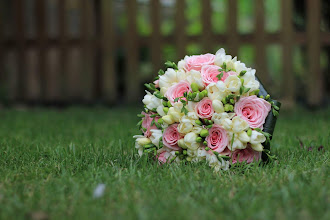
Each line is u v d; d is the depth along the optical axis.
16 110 6.83
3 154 3.08
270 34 6.86
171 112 2.62
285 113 6.22
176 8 7.04
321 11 7.22
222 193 2.04
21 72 7.64
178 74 2.72
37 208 1.88
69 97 7.59
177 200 1.95
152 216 1.71
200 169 2.48
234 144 2.56
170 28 10.73
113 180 2.30
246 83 2.66
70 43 7.47
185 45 7.05
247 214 1.73
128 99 7.33
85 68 7.46
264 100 2.65
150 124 2.74
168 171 2.46
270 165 2.65
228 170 2.52
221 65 2.73
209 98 2.60
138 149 2.85
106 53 7.35
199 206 1.85
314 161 2.73
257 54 6.90
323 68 7.92
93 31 7.52
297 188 2.09
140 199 1.98
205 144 2.60
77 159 2.87
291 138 3.71
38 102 7.71
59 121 5.46
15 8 7.56
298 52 7.93
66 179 2.31
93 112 6.52
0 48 7.64
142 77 8.81
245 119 2.58
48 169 2.58
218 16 12.03
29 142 3.71
